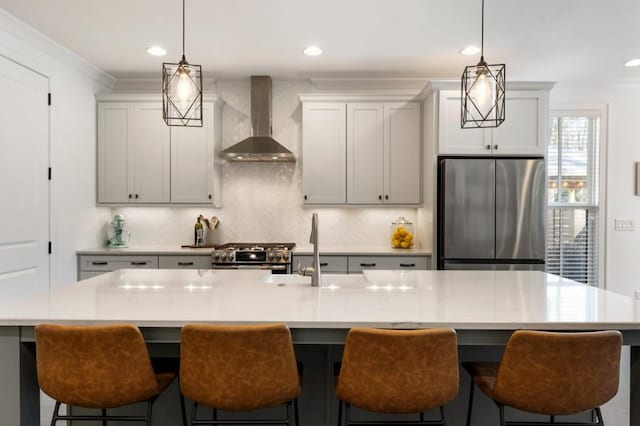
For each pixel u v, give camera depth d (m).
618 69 4.30
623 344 1.75
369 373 1.52
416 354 1.50
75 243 4.06
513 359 1.56
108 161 4.39
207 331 1.52
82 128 4.16
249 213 4.76
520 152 3.99
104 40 3.56
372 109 4.39
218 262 4.06
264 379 1.54
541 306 1.89
